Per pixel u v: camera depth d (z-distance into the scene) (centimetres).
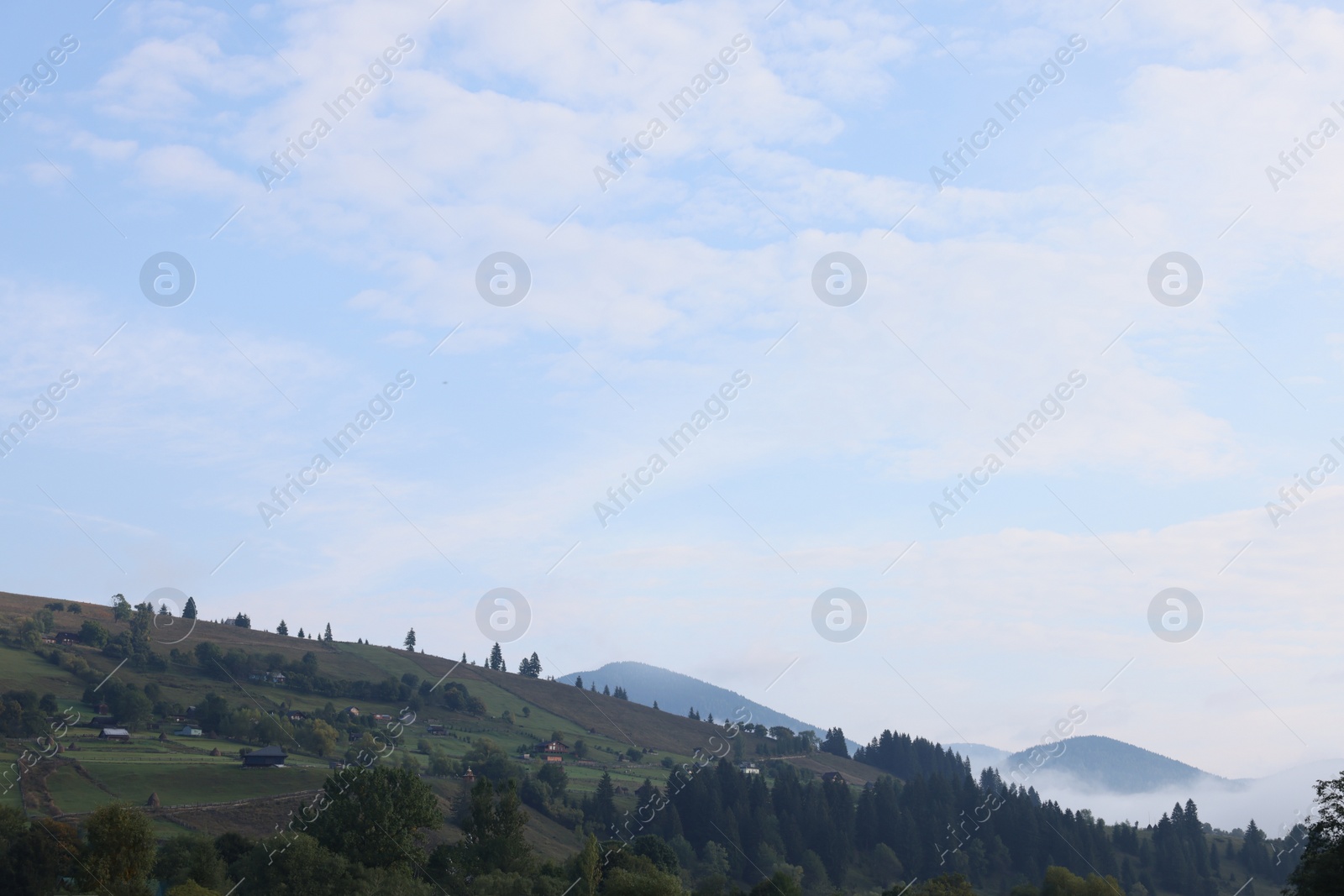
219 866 9294
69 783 13538
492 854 11362
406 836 11231
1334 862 4672
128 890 8262
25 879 8112
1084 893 11150
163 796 13600
